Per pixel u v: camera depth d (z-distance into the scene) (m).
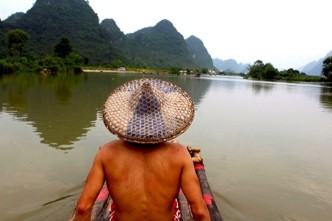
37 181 5.25
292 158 7.38
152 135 2.04
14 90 18.02
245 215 4.63
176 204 3.36
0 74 36.78
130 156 2.07
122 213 2.13
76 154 6.64
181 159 2.08
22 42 63.06
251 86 39.97
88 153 6.74
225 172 6.25
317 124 11.88
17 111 11.12
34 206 4.45
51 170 5.74
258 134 9.56
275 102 19.53
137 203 2.08
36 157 6.38
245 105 16.86
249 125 10.89
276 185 5.76
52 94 16.97
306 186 5.80
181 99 2.29
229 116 12.58
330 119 13.27
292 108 16.75
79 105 13.16
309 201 5.20
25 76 35.25
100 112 11.56
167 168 2.07
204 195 3.85
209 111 13.73
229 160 6.97
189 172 2.08
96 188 2.08
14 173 5.54
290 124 11.60
